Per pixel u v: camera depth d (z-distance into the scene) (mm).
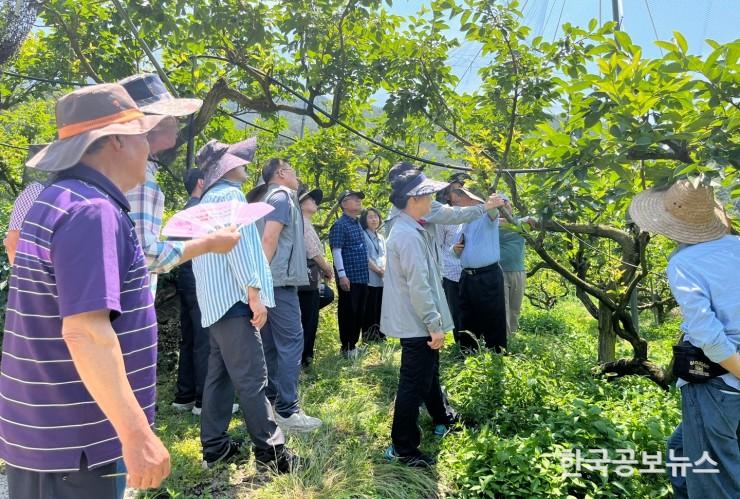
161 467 1405
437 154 8445
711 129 2760
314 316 5250
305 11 5539
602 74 3100
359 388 4477
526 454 3027
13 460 1537
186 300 4082
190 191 3859
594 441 3242
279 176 3891
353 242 5812
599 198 3771
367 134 8383
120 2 5543
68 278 1385
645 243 4375
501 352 4801
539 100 5035
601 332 5613
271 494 2895
